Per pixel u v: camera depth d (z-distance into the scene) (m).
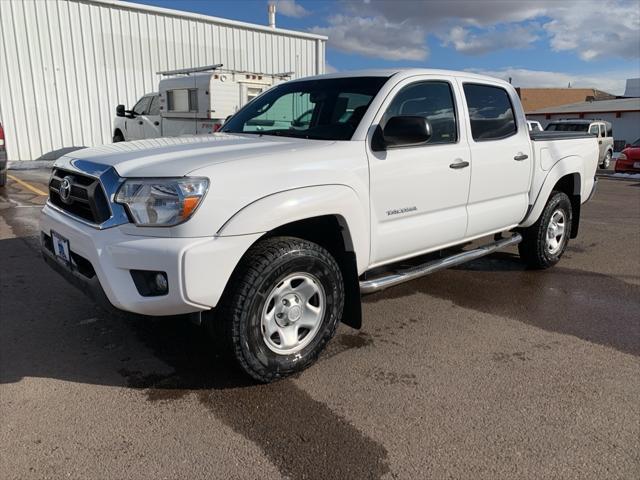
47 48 15.05
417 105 3.96
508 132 4.83
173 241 2.70
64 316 4.15
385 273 3.96
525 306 4.68
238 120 4.51
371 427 2.77
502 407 2.98
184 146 3.36
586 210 10.52
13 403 2.93
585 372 3.43
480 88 4.57
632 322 4.33
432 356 3.63
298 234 3.41
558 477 2.40
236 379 3.24
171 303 2.72
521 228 5.53
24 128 15.06
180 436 2.66
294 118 4.13
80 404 2.94
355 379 3.29
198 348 3.65
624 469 2.46
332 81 4.17
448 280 5.42
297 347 3.24
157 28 16.81
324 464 2.47
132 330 3.91
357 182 3.39
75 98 15.76
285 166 3.06
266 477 2.38
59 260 3.40
